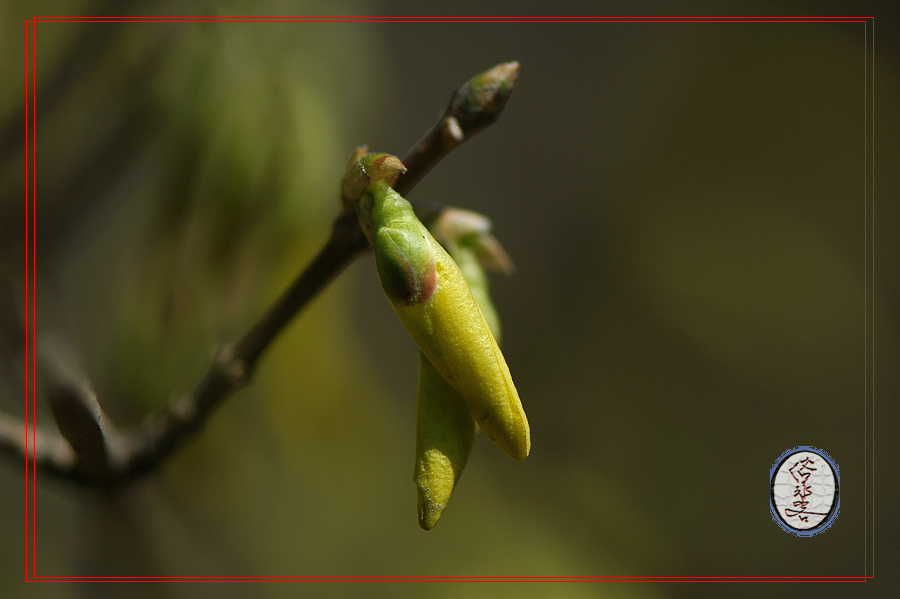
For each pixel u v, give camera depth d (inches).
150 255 12.5
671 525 27.6
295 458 19.9
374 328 27.1
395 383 27.2
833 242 30.4
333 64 14.7
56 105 11.9
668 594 26.0
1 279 11.2
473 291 10.6
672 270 30.8
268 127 12.8
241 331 12.8
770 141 31.3
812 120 31.2
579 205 31.6
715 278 30.5
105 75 12.2
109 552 11.9
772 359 29.9
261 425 18.3
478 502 26.7
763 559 27.4
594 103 32.2
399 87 28.6
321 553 22.7
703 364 30.1
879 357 29.6
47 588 18.5
